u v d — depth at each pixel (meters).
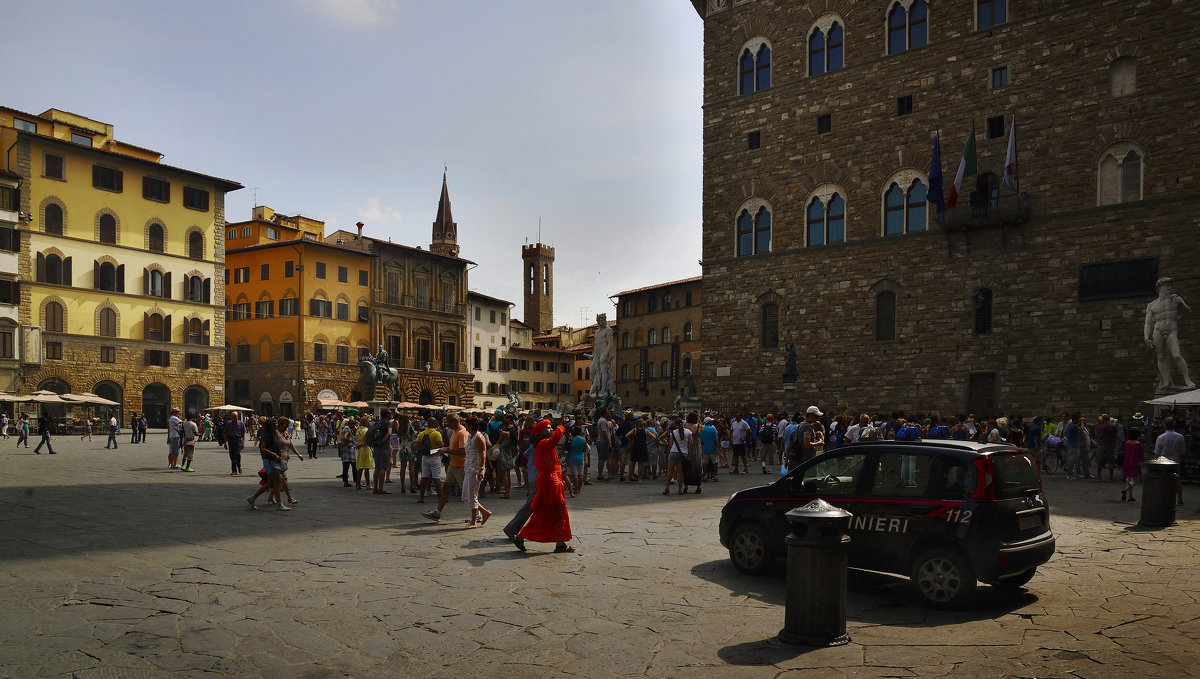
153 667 6.97
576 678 6.84
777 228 43.78
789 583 7.99
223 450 42.66
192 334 69.75
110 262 64.31
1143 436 27.73
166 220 68.38
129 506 17.64
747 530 11.28
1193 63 32.28
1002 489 9.62
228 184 72.81
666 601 9.59
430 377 86.69
